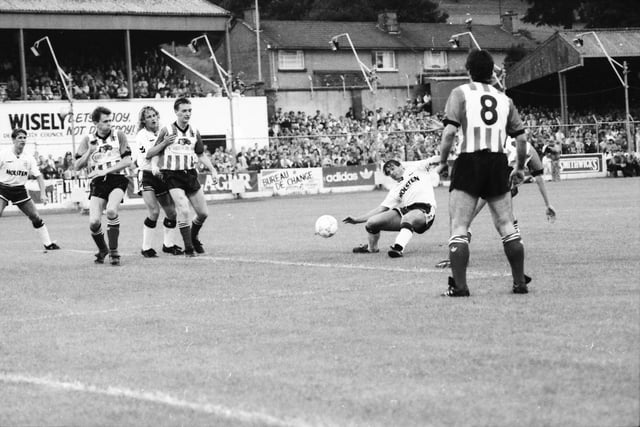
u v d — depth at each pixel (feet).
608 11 412.98
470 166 51.03
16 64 267.39
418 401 30.83
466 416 29.04
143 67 284.61
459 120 51.03
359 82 341.41
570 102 343.46
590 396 30.81
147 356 39.45
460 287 51.47
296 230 111.45
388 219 76.64
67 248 97.86
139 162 84.58
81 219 166.50
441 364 35.65
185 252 81.71
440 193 216.54
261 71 334.03
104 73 276.82
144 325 46.93
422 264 68.80
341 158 258.37
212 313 49.80
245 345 40.73
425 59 359.05
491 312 46.06
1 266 79.46
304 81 336.70
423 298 51.49
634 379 32.68
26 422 30.76
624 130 298.97
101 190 77.82
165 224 84.99
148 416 30.60
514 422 28.27
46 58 272.51
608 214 115.75
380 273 64.03
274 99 314.96
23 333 46.32
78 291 61.26
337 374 34.83
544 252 74.02
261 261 74.95
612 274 58.70
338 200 194.90
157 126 83.92
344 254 78.38
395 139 274.98
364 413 29.76
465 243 51.42
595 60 311.88
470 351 37.55
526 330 41.34
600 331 40.50
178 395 32.86
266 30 339.36
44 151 246.68
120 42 283.59
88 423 30.27
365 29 358.64
